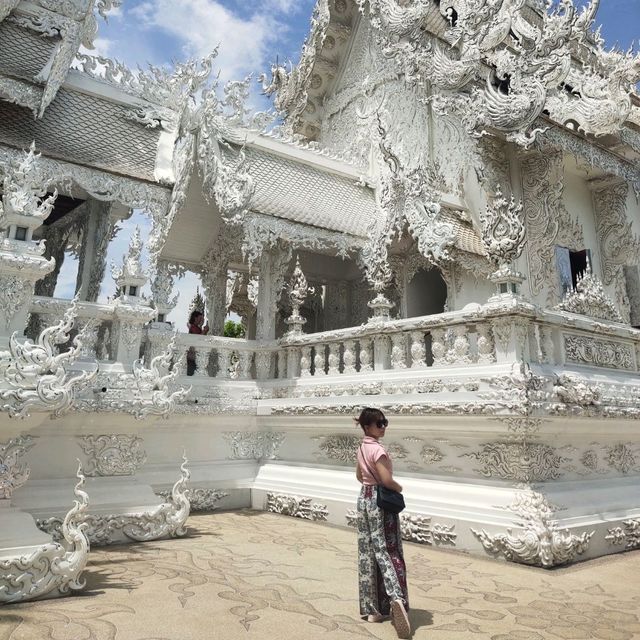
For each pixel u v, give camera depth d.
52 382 4.43
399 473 6.92
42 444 5.93
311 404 8.01
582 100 11.02
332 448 7.90
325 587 4.40
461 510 5.94
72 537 4.19
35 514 5.53
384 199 10.12
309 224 9.63
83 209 11.02
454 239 8.98
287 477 8.17
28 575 3.94
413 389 6.85
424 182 9.53
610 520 6.00
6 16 9.42
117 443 6.38
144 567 4.92
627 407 6.66
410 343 7.41
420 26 10.52
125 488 6.20
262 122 10.41
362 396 7.33
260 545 5.94
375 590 3.69
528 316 6.13
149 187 8.81
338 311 13.53
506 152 10.56
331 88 14.28
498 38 9.46
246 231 8.97
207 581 4.51
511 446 5.80
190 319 9.98
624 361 7.70
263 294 9.62
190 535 6.38
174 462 8.04
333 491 7.38
